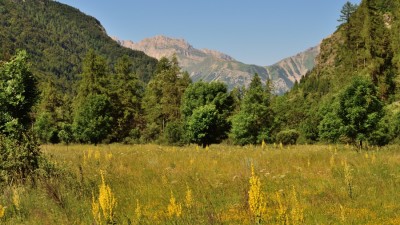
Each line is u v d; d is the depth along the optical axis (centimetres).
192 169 1571
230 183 1279
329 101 6506
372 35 9106
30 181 1194
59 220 835
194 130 4228
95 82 6147
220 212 881
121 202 1045
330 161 1645
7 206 957
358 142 3017
